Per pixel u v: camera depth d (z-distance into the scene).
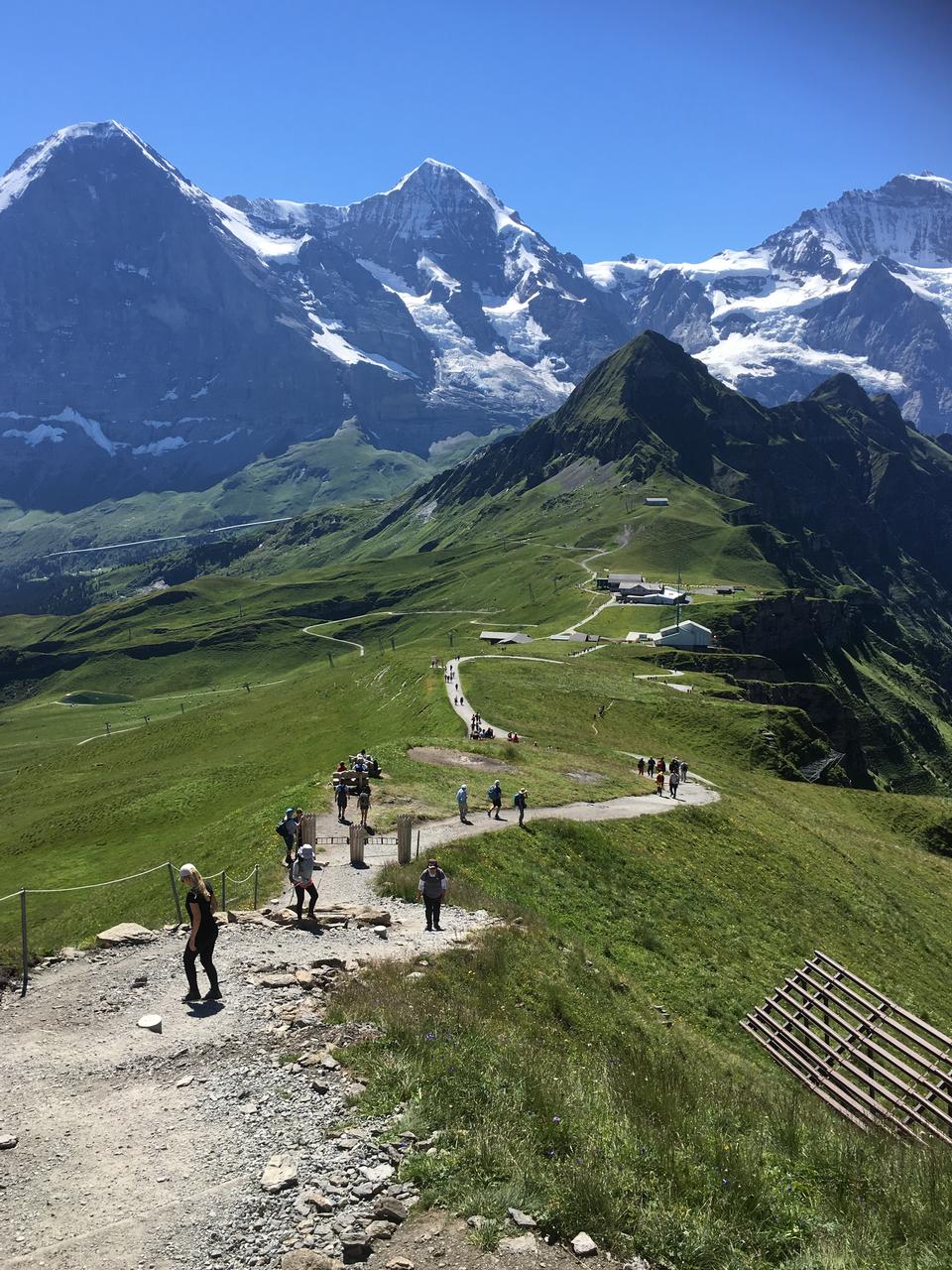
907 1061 23.03
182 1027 16.23
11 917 56.53
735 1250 10.16
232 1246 9.93
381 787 48.59
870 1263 10.12
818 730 110.56
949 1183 12.11
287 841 33.19
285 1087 13.62
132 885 51.59
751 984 32.31
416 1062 14.26
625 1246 10.10
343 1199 10.64
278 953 21.09
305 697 144.25
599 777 62.22
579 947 28.12
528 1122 12.62
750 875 47.75
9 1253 9.80
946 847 83.69
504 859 36.91
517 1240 9.90
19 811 109.12
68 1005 17.62
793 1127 14.22
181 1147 12.04
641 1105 14.28
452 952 22.45
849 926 46.72
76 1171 11.49
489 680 112.31
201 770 102.69
